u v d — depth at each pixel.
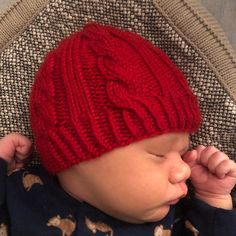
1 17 0.27
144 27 0.26
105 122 0.23
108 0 0.26
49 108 0.23
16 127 0.28
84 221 0.25
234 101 0.26
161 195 0.24
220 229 0.26
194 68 0.26
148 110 0.23
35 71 0.27
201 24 0.26
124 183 0.23
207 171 0.27
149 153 0.23
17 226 0.26
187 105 0.24
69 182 0.25
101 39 0.24
